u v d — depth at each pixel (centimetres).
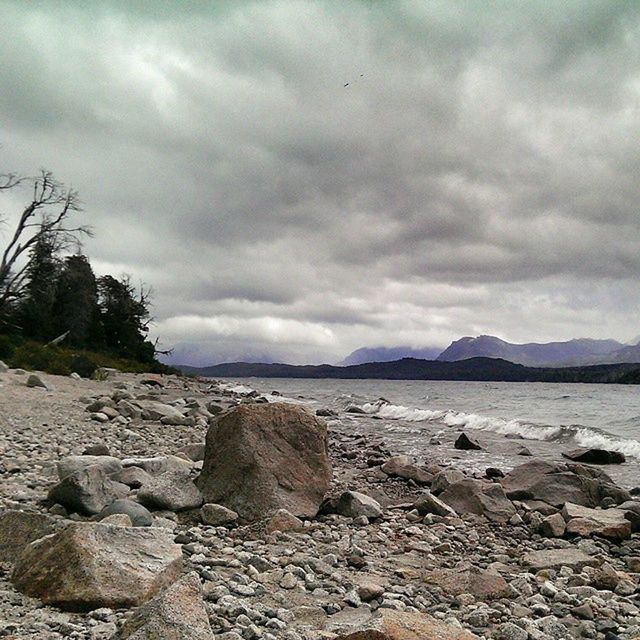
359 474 1584
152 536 608
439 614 591
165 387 4697
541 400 5400
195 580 474
